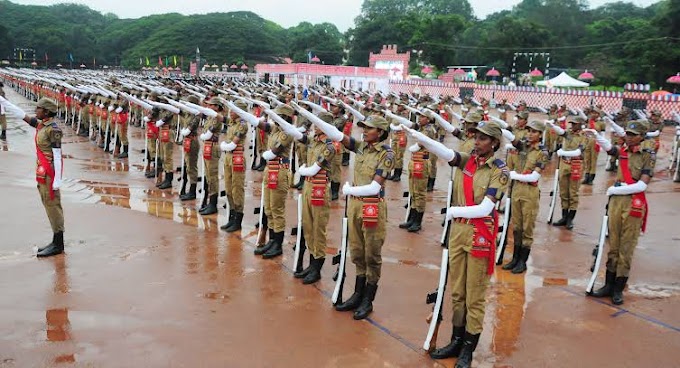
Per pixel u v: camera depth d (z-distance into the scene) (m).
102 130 17.06
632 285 7.30
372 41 69.50
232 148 8.34
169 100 11.58
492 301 6.52
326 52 74.00
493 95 41.81
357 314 5.79
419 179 9.21
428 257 8.03
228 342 5.11
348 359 4.92
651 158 6.46
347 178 14.18
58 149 7.11
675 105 31.52
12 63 77.44
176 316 5.59
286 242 8.34
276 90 22.66
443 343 5.35
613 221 6.64
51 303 5.78
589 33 61.62
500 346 5.37
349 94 24.19
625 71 48.97
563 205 10.15
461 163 5.10
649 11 73.19
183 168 10.71
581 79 47.59
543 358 5.14
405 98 22.16
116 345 4.96
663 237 9.72
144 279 6.54
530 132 7.59
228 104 8.41
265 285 6.57
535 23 59.66
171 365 4.68
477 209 4.79
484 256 4.88
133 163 14.68
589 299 6.69
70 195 10.52
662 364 5.09
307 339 5.26
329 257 7.79
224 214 9.70
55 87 24.84
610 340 5.57
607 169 17.16
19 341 4.98
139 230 8.47
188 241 8.07
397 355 5.05
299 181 12.44
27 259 7.05
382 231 5.79
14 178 11.74
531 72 51.19
